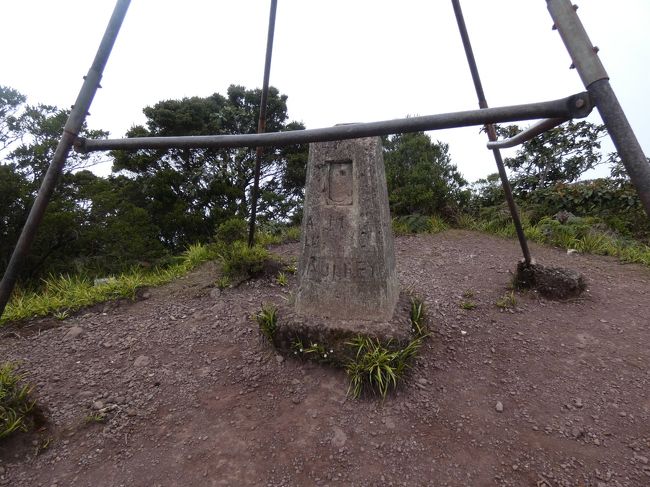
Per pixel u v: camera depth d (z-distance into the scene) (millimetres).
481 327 3590
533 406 2592
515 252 5688
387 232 3182
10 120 8977
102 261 7820
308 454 2221
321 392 2691
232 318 3863
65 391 2832
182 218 11016
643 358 3109
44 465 2197
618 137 1100
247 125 13336
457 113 1357
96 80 1941
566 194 7445
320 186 3094
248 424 2461
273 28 3479
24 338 3635
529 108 1253
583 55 1159
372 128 1471
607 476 2047
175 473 2123
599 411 2539
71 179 9031
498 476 2055
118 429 2459
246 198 12680
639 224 6652
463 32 3201
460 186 7957
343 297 3025
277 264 4969
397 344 2770
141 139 1820
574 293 4113
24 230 1945
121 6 1906
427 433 2355
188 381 2916
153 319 3975
